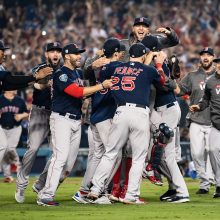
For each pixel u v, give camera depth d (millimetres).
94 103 33031
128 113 31375
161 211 29562
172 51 76750
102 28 89375
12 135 48188
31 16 90562
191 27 90125
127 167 33250
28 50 80312
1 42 30969
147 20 34688
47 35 83500
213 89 36062
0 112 47969
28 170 33656
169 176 33969
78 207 31078
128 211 29484
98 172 32000
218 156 35812
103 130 32781
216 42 88000
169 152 33406
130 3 95062
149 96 33344
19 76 30500
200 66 40406
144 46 32125
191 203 33000
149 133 32219
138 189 32250
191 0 95000
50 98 33500
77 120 31969
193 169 48438
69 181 47125
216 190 35938
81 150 54688
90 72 34188
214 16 92375
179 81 43344
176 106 34031
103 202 32438
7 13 89438
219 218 27375
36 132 33656
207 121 39312
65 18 92375
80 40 82062
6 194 38125
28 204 32594
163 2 95750
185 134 54094
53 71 33125
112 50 32688
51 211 29438
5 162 47719
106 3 94062
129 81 31594
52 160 31531
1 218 27031
